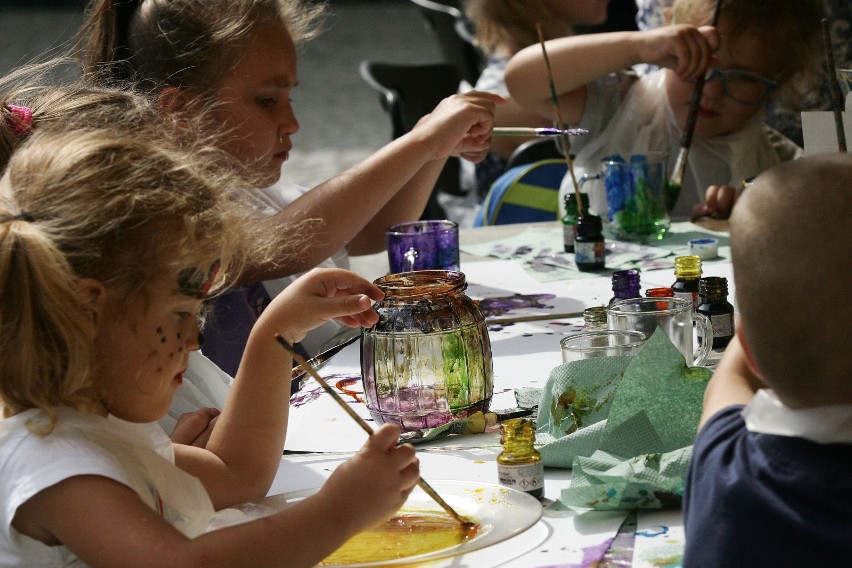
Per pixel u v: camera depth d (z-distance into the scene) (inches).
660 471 51.1
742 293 41.5
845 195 39.5
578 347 63.4
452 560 48.4
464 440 63.6
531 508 52.6
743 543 40.1
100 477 44.7
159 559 43.6
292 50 92.7
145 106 70.4
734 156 126.6
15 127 65.5
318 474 60.8
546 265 102.9
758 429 41.8
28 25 527.2
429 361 63.7
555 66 130.0
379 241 109.3
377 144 343.0
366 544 50.8
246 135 90.4
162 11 89.4
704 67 117.3
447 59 203.0
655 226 109.5
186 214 47.9
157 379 48.4
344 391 73.6
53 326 44.9
